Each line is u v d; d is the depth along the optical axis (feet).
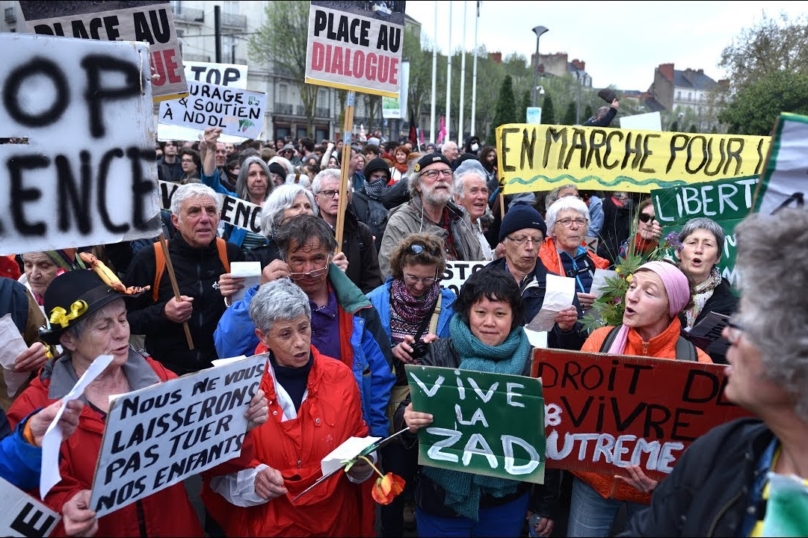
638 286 9.60
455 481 9.37
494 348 9.58
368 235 16.48
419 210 17.43
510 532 9.84
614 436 8.84
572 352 8.68
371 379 11.25
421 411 8.89
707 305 12.67
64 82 9.23
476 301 9.76
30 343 11.64
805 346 4.50
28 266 13.17
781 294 4.63
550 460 9.00
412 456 11.02
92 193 9.53
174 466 7.82
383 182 24.99
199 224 14.01
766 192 8.04
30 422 7.09
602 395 8.75
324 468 8.57
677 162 19.72
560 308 11.76
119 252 18.58
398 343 12.34
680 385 8.50
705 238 12.63
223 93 25.40
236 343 11.00
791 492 4.56
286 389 9.59
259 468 8.85
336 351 11.08
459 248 17.79
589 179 19.92
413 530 13.58
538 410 8.50
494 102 161.17
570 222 16.24
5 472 7.28
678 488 5.53
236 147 48.21
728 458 5.31
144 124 9.86
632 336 9.78
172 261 14.14
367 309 11.57
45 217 9.24
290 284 9.70
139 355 8.77
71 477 7.67
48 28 12.17
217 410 8.14
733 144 19.51
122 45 9.59
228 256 14.65
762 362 4.76
